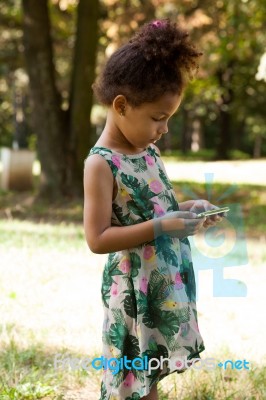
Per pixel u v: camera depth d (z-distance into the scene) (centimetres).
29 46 1274
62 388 359
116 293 281
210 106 3516
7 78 2655
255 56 2314
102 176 270
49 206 1260
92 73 1284
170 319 278
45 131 1296
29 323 463
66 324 459
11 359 386
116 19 1484
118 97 263
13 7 1598
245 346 420
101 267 638
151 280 276
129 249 277
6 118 3406
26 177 1545
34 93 1291
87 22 1257
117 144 279
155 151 296
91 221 269
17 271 606
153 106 261
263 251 775
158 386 352
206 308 517
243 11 1570
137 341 278
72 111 1302
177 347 279
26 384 351
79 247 737
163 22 269
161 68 258
